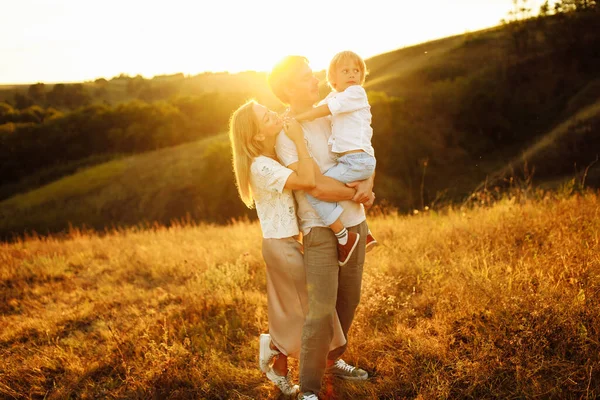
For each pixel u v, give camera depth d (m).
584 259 3.82
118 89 124.75
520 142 52.72
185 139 69.81
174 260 6.53
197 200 47.97
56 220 51.66
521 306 3.29
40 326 4.61
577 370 2.75
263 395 3.22
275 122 2.76
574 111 51.72
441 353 3.20
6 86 121.44
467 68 68.25
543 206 6.43
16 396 3.42
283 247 2.89
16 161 73.44
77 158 72.06
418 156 50.16
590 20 63.25
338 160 2.88
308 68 2.90
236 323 4.16
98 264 7.07
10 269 6.82
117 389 3.46
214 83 113.75
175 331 4.13
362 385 3.11
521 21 69.81
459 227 6.00
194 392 3.31
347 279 2.97
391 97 59.00
